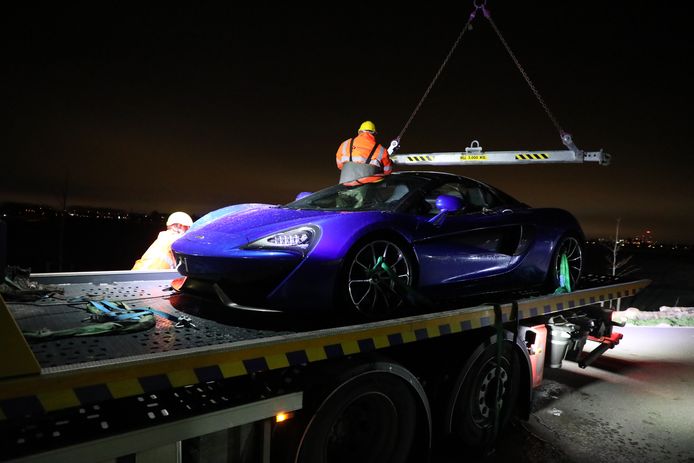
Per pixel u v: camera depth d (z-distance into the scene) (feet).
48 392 5.44
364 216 9.98
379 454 9.20
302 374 8.36
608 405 14.32
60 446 5.86
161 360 6.25
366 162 17.25
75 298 10.93
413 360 10.39
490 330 11.29
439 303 11.87
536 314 12.62
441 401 10.52
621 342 21.99
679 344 21.95
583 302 14.67
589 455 11.27
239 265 9.02
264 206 13.09
